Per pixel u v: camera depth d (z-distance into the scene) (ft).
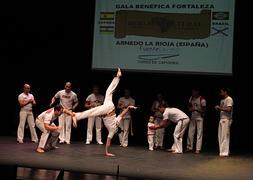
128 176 18.78
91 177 17.51
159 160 23.95
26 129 34.53
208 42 29.25
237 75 30.73
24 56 33.76
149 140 28.50
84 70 33.40
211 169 21.68
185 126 27.63
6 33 33.17
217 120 33.09
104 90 33.63
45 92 34.53
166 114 27.58
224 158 25.80
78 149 26.91
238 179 19.35
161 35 30.07
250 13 29.30
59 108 24.52
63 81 34.04
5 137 31.32
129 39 30.68
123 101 30.09
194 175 19.85
